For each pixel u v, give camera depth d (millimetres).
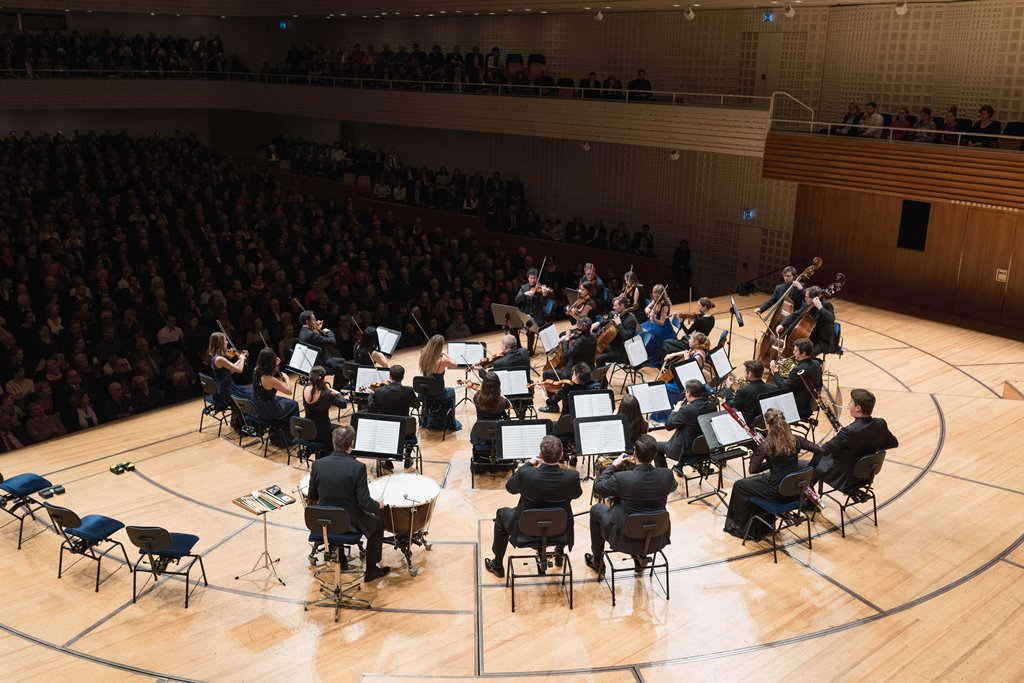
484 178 26594
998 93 15734
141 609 6918
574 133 19891
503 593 7125
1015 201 13633
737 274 20688
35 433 11133
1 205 19531
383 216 25375
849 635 6562
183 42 28328
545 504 6797
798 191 18266
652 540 6855
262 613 6855
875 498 8641
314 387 8852
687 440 8508
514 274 19469
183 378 12852
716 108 17328
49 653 6379
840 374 12516
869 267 17188
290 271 18094
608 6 19500
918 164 14742
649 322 11977
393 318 16969
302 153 28594
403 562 7594
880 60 17406
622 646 6438
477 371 10555
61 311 14656
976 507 8523
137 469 9359
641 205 22578
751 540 7887
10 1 24297
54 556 7723
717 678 6094
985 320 15492
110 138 25797
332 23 30859
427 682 5992
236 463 9508
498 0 20672
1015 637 6551
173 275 16219
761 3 17484
